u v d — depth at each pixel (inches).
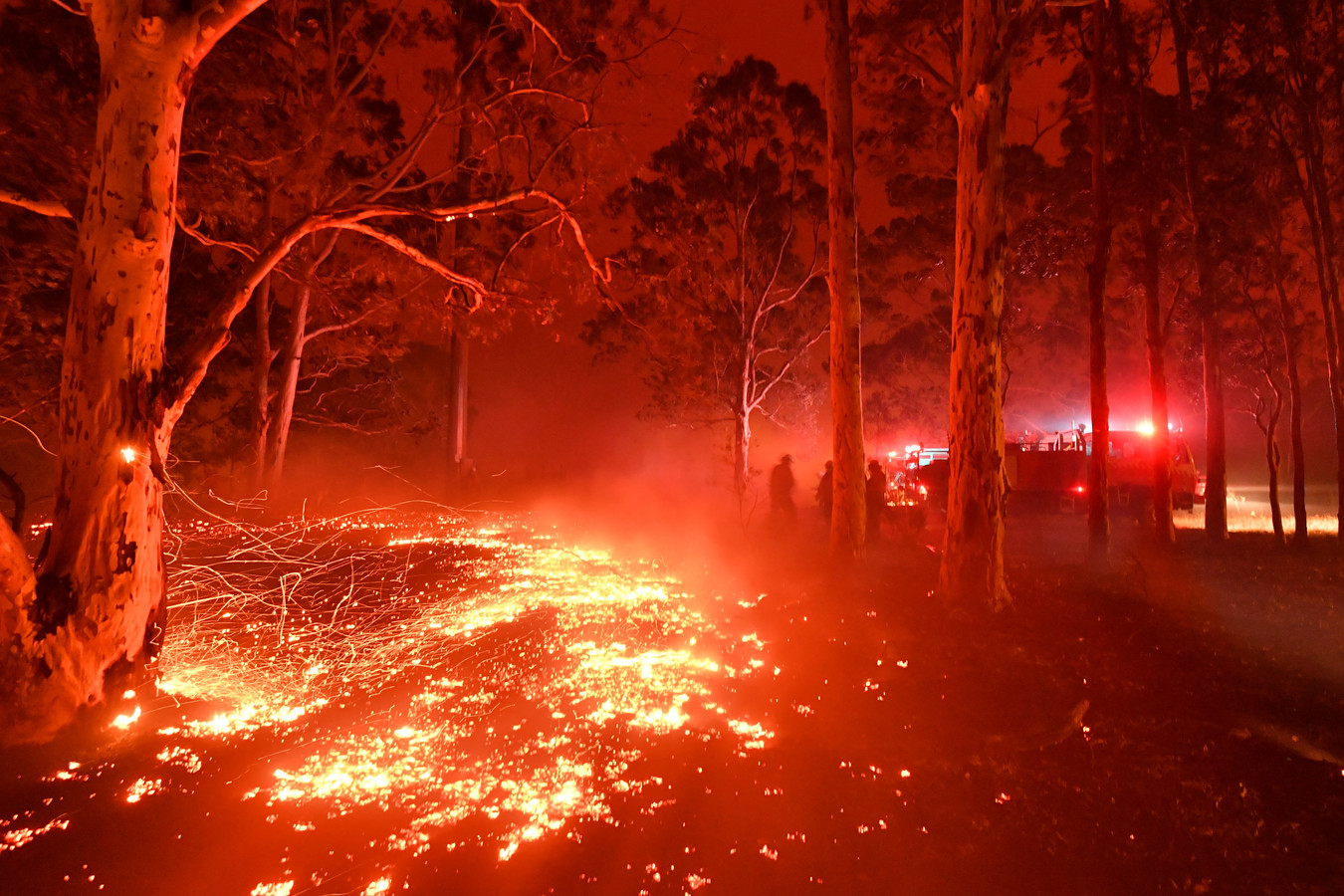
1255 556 611.8
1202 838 167.9
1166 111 684.7
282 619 320.2
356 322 915.4
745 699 259.0
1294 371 669.9
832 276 486.6
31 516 542.0
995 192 383.6
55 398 636.7
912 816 177.0
